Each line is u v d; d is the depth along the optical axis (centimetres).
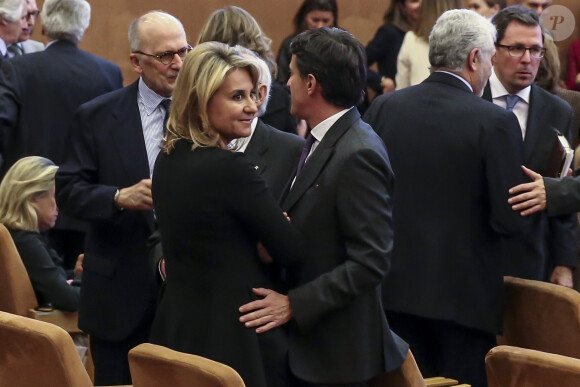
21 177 1167
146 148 988
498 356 704
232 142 882
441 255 940
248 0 2059
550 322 866
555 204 923
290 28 2089
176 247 755
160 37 970
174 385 693
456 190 938
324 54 764
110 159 979
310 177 764
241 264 748
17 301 1120
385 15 1848
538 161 1091
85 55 1426
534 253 1067
